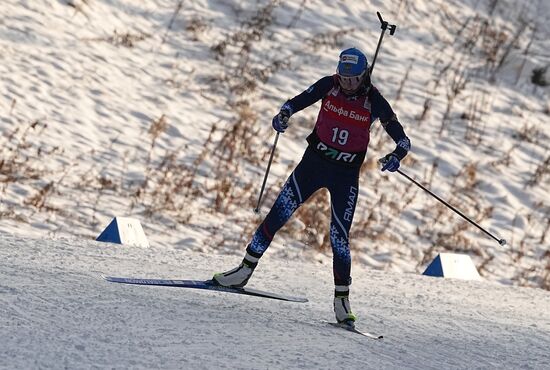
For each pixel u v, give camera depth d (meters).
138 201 48.06
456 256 40.97
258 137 60.41
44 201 44.97
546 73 80.62
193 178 52.69
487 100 75.25
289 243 47.38
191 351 15.75
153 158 53.94
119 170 51.31
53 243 29.91
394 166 21.19
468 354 19.23
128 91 61.00
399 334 20.91
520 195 63.06
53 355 14.31
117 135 55.34
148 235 44.06
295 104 21.34
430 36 82.31
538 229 58.88
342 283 21.09
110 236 35.78
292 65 71.19
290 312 21.81
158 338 16.38
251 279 28.47
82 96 58.25
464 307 28.50
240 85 66.38
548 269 52.53
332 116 21.38
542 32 89.50
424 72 76.44
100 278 21.95
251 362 15.52
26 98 55.56
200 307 20.11
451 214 57.53
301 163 21.80
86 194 47.28
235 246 45.25
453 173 63.50
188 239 44.62
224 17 74.81
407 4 85.19
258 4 77.38
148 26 70.31
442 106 72.25
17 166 48.28
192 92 63.81
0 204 43.62
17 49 60.34
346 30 78.12
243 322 19.05
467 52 81.88
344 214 21.47
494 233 56.66
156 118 58.81
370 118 21.52
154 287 22.33
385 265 47.91
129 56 65.31
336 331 19.86
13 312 16.84
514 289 36.66
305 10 78.94
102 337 15.89
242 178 54.59
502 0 91.75
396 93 72.12
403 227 53.91
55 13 66.12
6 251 26.06
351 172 21.59
